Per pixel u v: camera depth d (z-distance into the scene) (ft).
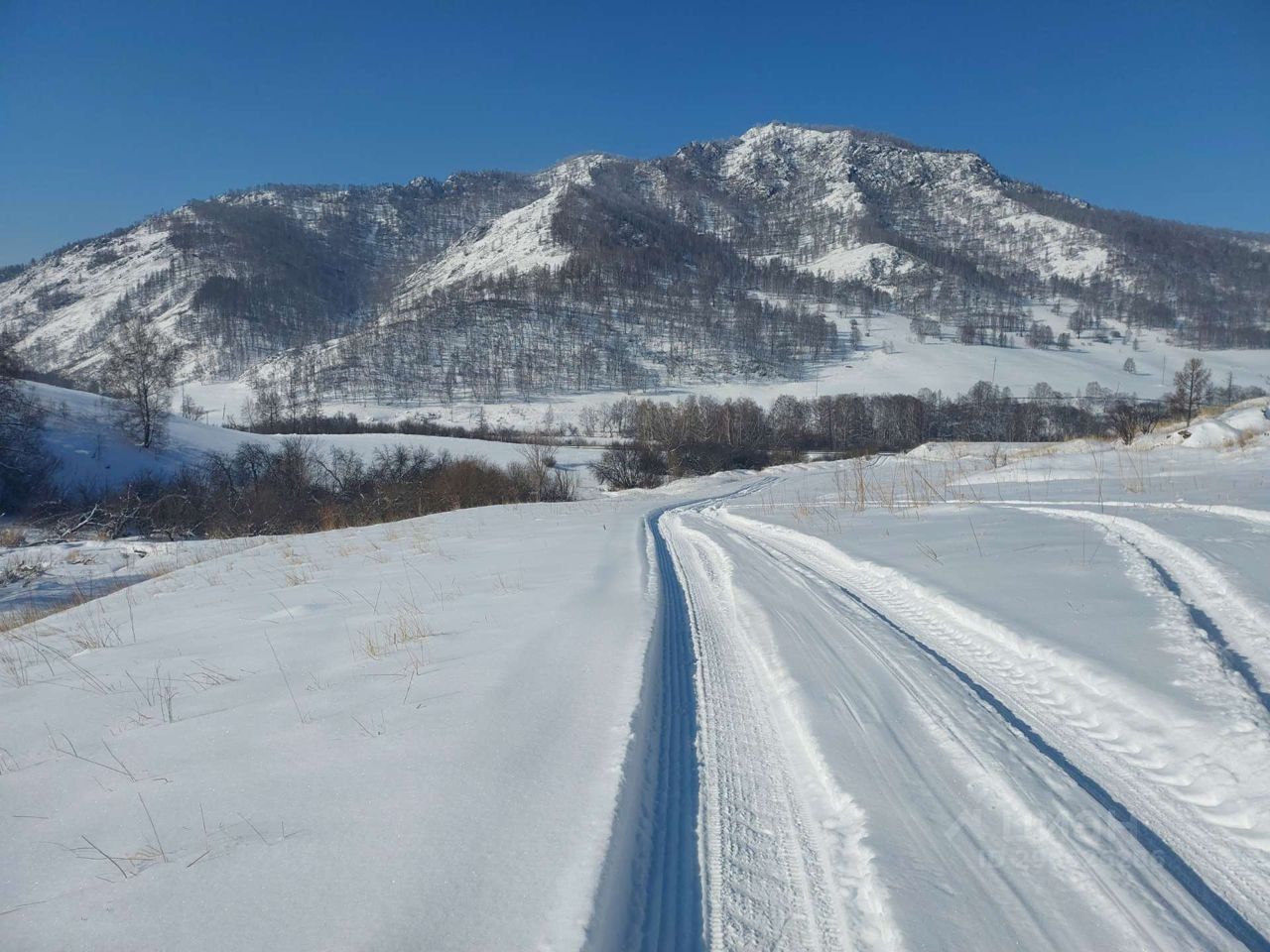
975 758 11.43
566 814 10.07
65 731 15.25
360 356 521.65
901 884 8.59
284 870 9.10
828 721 13.09
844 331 595.06
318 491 119.65
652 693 15.43
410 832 9.77
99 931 8.19
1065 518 30.94
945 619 18.90
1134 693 12.43
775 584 25.29
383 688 15.87
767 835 10.21
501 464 160.25
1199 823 9.40
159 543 70.08
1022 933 7.74
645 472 167.02
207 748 13.29
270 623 24.38
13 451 121.19
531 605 23.41
